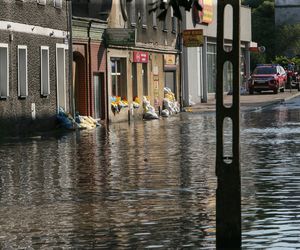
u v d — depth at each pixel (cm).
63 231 2375
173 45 11125
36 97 7119
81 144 5516
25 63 6938
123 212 2667
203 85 12675
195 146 5119
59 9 7594
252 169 3747
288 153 4475
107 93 8706
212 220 2494
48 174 3734
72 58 7794
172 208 2722
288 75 15812
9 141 5947
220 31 2048
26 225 2478
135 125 7944
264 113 8962
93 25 8312
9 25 6644
